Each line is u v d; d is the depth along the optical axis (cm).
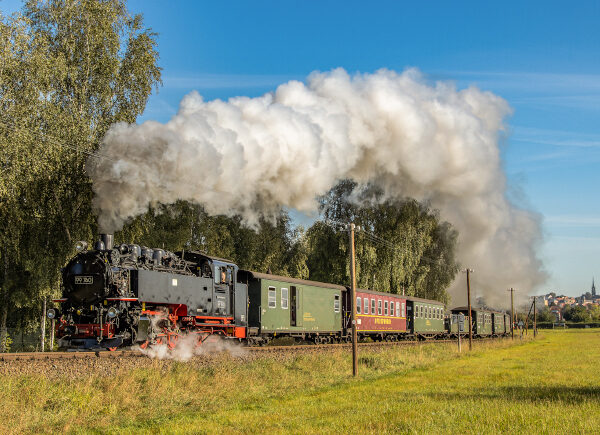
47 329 2591
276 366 1738
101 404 1145
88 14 2470
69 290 1642
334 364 1956
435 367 2098
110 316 1578
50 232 2361
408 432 917
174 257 1866
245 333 2208
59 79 2316
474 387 1484
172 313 1822
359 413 1090
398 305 3453
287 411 1138
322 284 2789
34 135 2130
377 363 2061
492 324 5338
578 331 9488
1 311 2477
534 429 929
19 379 1169
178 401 1230
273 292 2395
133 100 2605
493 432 900
